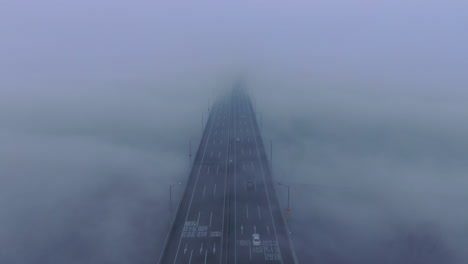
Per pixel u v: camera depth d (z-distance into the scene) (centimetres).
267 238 4362
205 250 4078
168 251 4050
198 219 4825
